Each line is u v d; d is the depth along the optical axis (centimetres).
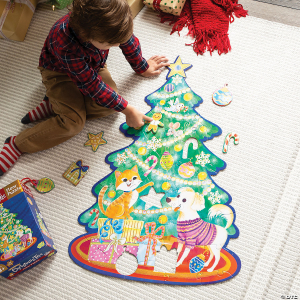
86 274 108
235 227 108
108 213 113
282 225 108
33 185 119
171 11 135
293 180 113
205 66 131
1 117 131
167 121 123
